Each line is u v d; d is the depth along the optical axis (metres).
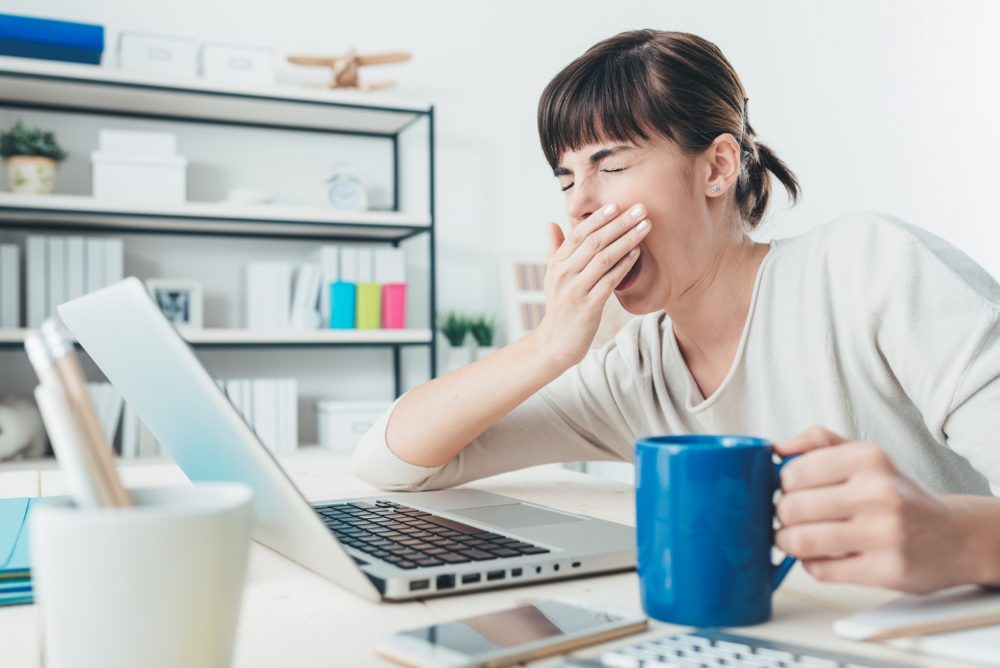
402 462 0.94
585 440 1.09
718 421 1.03
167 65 2.82
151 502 0.40
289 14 3.20
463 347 3.31
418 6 3.40
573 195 0.95
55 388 0.35
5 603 0.55
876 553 0.48
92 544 0.33
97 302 0.59
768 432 1.00
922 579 0.48
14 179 2.63
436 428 0.92
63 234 2.91
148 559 0.34
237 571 0.37
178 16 3.04
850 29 3.95
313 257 3.17
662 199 0.92
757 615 0.49
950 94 4.02
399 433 0.94
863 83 3.95
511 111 3.54
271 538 0.65
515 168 3.54
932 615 0.47
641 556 0.51
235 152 3.14
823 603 0.54
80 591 0.33
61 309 0.64
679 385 1.06
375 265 3.11
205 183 3.10
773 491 0.50
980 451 0.76
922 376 0.81
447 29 3.45
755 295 0.98
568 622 0.48
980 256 4.01
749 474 0.49
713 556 0.48
